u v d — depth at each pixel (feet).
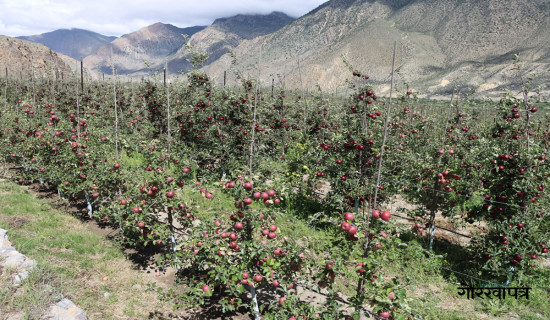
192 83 44.29
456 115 45.73
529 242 24.59
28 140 42.45
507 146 28.12
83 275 23.79
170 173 25.98
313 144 43.32
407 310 15.43
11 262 21.91
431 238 31.91
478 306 23.89
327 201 36.96
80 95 70.54
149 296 23.62
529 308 23.68
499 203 26.48
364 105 31.24
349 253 17.06
